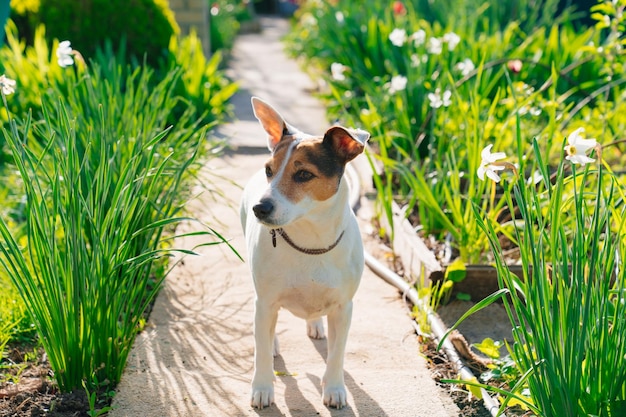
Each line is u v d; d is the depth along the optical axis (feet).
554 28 10.13
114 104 6.30
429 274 5.74
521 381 3.88
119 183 4.55
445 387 4.83
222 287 6.00
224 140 7.30
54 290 4.44
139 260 4.69
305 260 4.35
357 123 9.25
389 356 5.13
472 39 10.18
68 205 4.42
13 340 5.18
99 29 10.72
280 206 4.05
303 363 5.04
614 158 7.70
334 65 8.32
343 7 13.30
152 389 4.68
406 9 13.28
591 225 3.95
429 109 7.97
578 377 3.88
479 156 6.19
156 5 10.92
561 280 3.95
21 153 4.41
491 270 5.77
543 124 8.23
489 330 5.51
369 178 7.99
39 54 9.43
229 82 14.15
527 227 4.00
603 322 3.93
